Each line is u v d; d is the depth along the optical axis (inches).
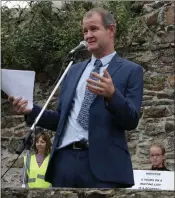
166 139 350.3
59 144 156.7
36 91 392.5
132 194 133.4
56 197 136.3
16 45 385.1
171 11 363.9
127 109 146.1
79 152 152.7
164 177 295.7
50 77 390.3
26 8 394.6
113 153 150.2
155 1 370.3
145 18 370.3
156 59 363.6
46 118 163.5
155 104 356.5
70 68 167.9
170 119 351.9
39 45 382.9
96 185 148.2
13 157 387.5
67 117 158.2
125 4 374.3
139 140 354.3
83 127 154.0
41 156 310.0
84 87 158.9
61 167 153.6
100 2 381.4
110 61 159.8
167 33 363.6
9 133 393.1
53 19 389.1
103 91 143.9
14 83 157.1
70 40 374.9
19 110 158.7
